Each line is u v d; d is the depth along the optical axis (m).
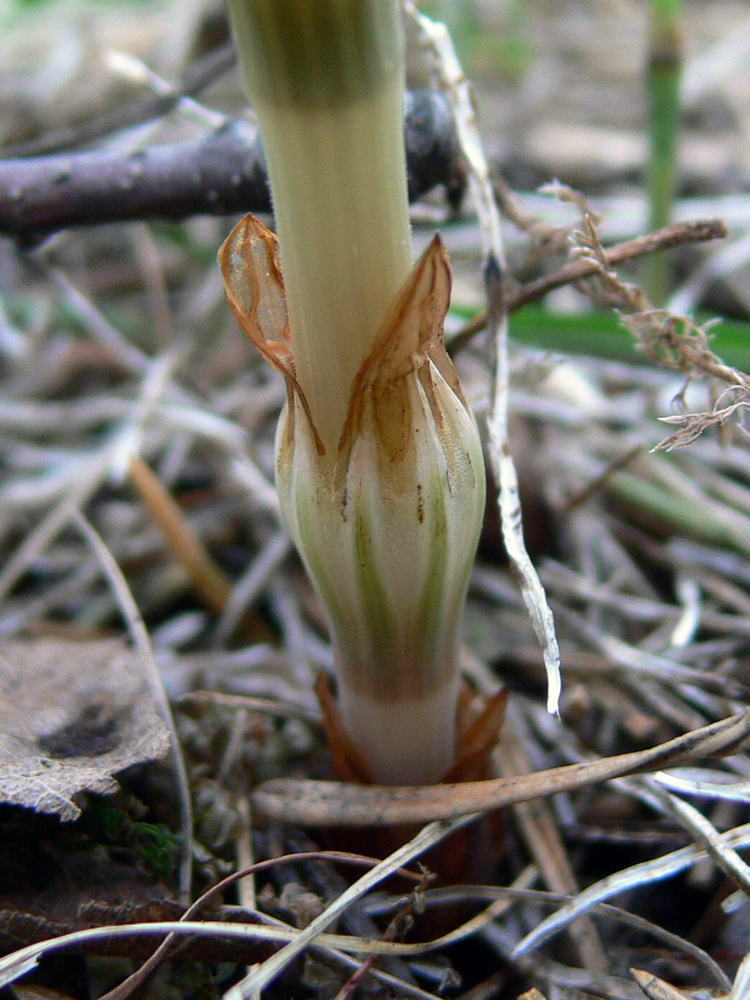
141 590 0.05
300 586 0.05
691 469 0.05
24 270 0.07
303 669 0.05
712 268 0.06
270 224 0.05
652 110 0.05
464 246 0.06
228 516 0.06
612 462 0.05
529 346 0.05
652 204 0.05
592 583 0.05
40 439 0.06
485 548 0.05
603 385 0.06
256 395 0.06
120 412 0.06
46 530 0.05
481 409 0.05
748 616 0.05
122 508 0.06
